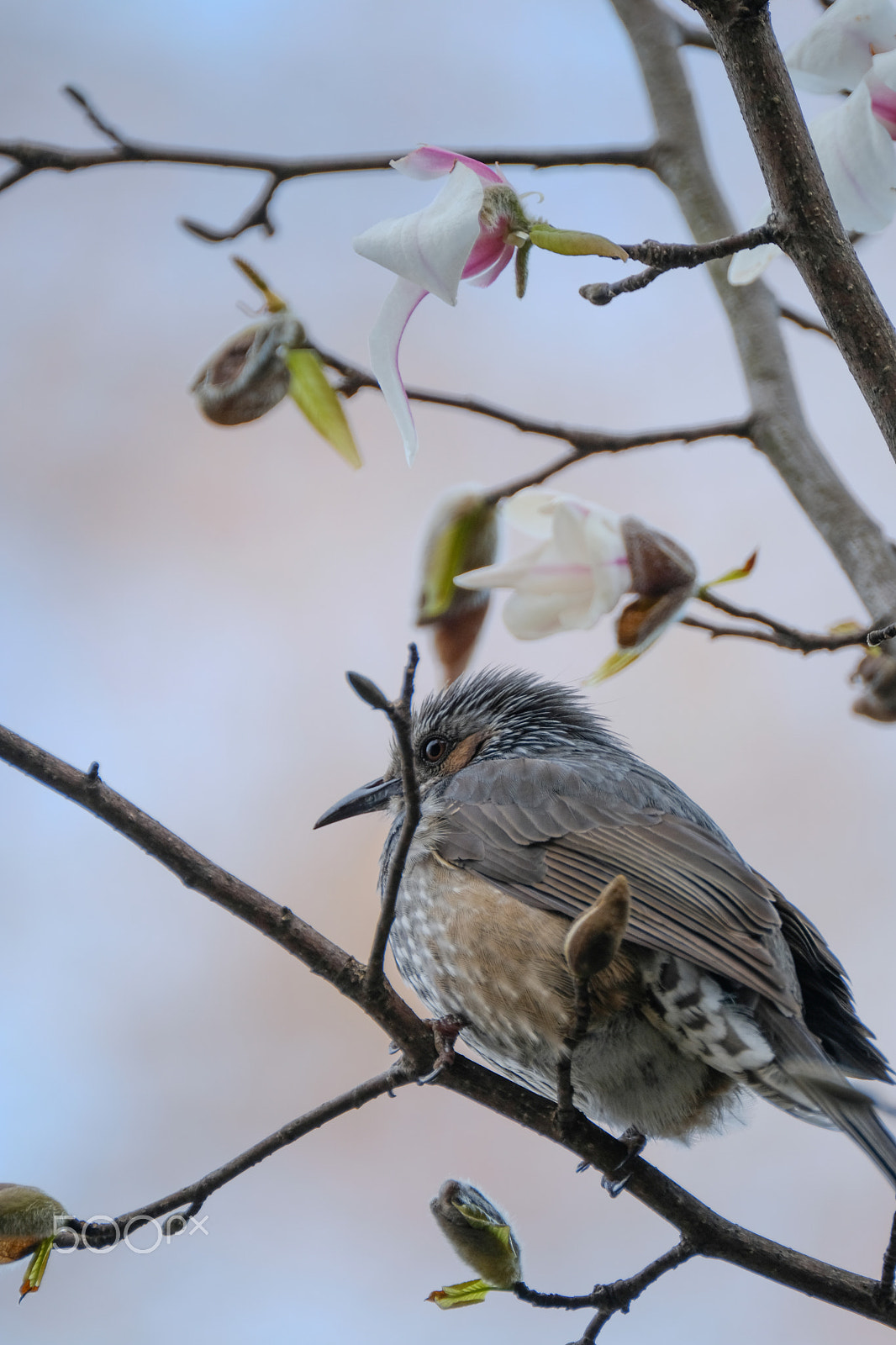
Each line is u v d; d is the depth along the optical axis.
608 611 5.65
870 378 5.62
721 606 5.66
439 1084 5.68
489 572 5.65
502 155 5.73
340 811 5.80
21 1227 5.64
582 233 5.62
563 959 5.72
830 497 5.71
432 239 5.35
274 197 5.70
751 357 5.73
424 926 5.74
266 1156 5.66
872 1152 5.66
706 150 5.75
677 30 5.77
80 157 5.69
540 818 5.74
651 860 5.73
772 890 5.73
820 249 5.62
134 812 5.66
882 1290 5.66
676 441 5.71
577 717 5.80
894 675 5.70
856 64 5.65
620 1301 5.66
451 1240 5.66
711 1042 5.70
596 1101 5.73
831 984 5.73
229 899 5.66
